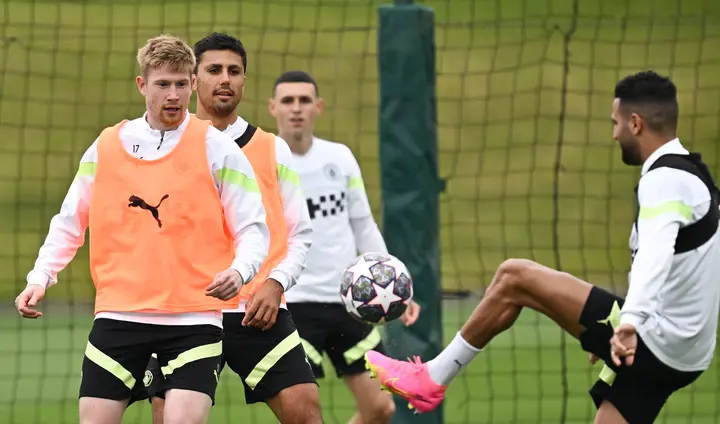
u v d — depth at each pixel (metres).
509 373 41.69
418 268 25.92
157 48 17.61
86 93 86.94
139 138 17.83
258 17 94.25
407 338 25.80
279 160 20.23
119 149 17.81
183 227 17.70
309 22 94.56
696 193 17.98
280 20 94.81
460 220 74.38
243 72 20.55
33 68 89.62
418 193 25.97
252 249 17.70
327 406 36.12
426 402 20.20
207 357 17.72
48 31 90.69
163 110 17.58
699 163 18.44
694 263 18.08
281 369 19.77
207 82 20.23
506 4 99.00
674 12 94.81
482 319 19.52
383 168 26.11
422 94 25.98
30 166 82.31
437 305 26.03
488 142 84.94
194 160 17.81
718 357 43.47
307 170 26.02
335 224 25.94
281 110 26.22
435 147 26.25
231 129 20.38
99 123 82.50
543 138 85.19
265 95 79.06
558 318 19.02
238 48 20.48
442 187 26.27
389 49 25.98
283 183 20.19
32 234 73.31
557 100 88.19
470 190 79.50
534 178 80.62
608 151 83.56
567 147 83.94
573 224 74.00
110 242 17.75
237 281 17.20
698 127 81.50
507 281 19.23
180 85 17.66
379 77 26.25
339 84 84.38
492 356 44.88
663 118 18.67
